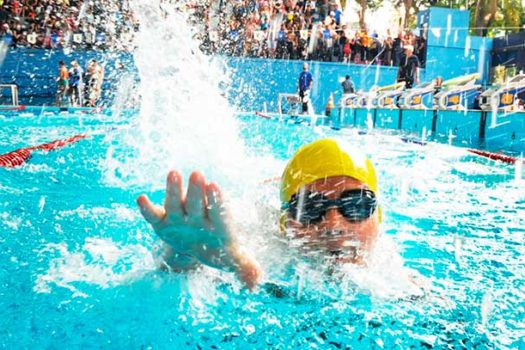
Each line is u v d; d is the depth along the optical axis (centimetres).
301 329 109
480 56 1484
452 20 1457
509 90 684
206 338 105
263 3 1373
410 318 116
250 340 104
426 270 151
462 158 446
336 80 1395
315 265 131
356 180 129
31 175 283
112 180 272
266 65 1330
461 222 211
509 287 137
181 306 116
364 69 1406
